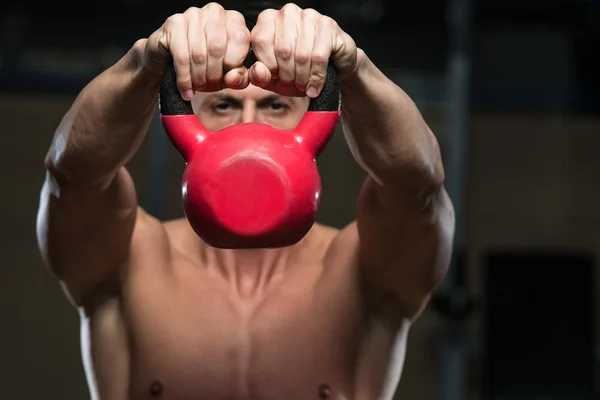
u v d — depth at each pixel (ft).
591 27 12.00
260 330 4.62
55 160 3.94
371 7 11.49
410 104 3.84
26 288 12.28
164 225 5.10
